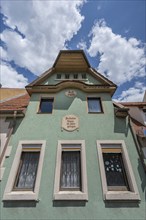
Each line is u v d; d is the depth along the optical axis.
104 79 7.62
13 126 5.72
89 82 7.69
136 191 4.19
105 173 4.68
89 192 4.18
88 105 6.67
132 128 5.67
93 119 5.96
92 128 5.66
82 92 7.11
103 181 4.36
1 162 4.74
